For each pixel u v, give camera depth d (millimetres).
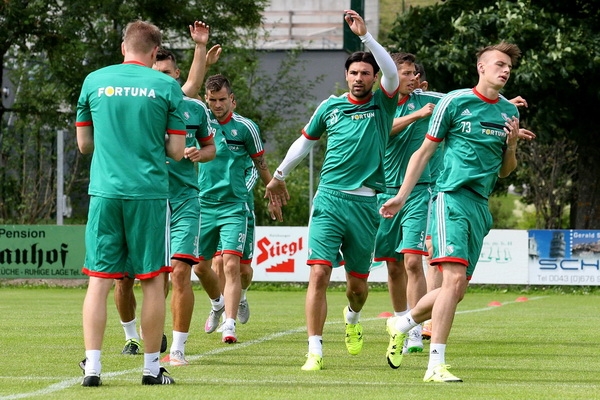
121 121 15219
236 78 78750
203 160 18469
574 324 28938
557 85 54594
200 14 71875
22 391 14414
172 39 75375
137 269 15312
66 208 74938
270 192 19625
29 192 75500
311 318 18000
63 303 37344
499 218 82375
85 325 15102
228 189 23547
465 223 16234
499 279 46562
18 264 48438
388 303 39656
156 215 15266
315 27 109625
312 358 17828
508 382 16047
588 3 57062
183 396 13820
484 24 54812
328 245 18219
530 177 72812
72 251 48500
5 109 72312
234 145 23688
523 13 53562
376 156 18406
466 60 54344
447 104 16375
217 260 25625
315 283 18062
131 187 15078
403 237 21719
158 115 15289
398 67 22156
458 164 16328
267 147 90375
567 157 70500
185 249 18906
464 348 22062
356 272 19047
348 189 18328
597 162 58562
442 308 16125
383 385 15430
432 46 56062
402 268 22078
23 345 21734
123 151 15172
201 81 20156
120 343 22375
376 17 91750
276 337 24453
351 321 20250
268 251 47531
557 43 51938
